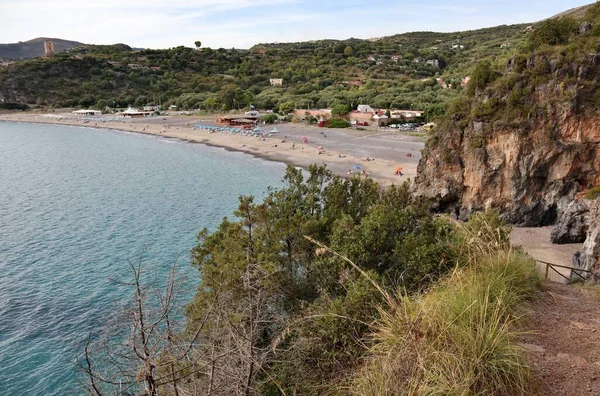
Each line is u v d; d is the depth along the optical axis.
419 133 93.56
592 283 17.89
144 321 5.63
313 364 7.72
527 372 5.07
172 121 129.88
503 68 44.66
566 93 36.91
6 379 19.56
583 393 5.01
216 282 10.84
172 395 6.09
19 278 28.98
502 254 8.52
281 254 13.70
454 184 42.78
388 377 5.00
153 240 36.00
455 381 4.63
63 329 23.14
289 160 74.62
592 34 39.88
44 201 49.91
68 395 17.59
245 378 6.47
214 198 51.19
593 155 36.59
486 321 5.62
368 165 67.56
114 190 55.59
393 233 10.53
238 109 140.75
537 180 38.66
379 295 7.86
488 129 40.03
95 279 28.67
